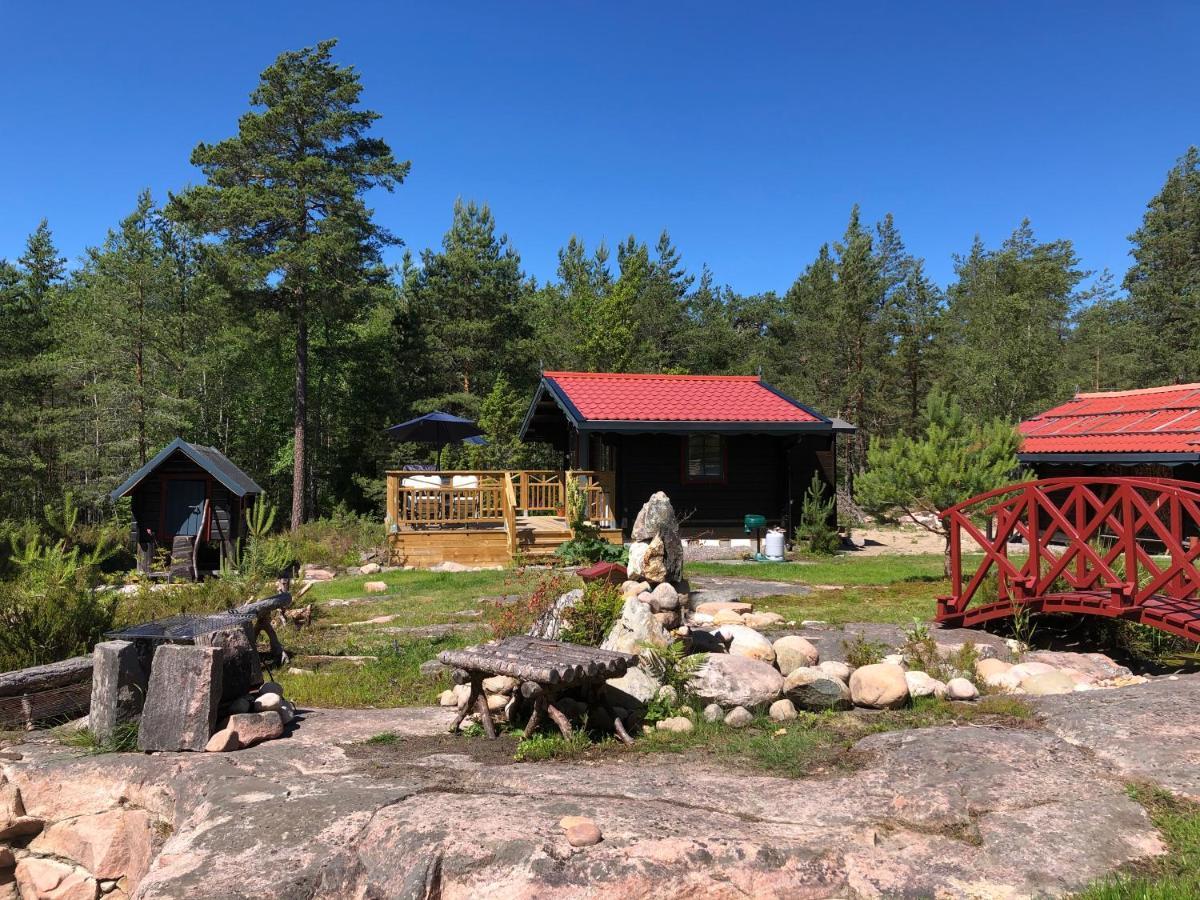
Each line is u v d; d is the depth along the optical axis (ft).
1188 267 154.71
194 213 98.89
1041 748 17.66
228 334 117.19
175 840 15.11
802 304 153.79
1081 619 32.83
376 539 66.49
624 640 23.38
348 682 27.50
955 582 34.63
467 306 136.87
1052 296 149.28
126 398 107.34
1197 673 25.91
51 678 23.57
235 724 20.40
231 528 61.16
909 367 140.26
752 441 69.56
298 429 105.81
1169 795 15.19
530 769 17.89
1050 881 12.56
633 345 139.23
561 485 68.80
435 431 90.84
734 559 66.74
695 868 12.89
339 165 106.42
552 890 12.45
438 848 13.35
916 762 17.16
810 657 24.61
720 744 19.58
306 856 13.82
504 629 29.01
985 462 43.88
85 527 74.02
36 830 19.35
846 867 13.04
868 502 47.21
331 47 104.01
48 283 155.12
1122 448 68.08
